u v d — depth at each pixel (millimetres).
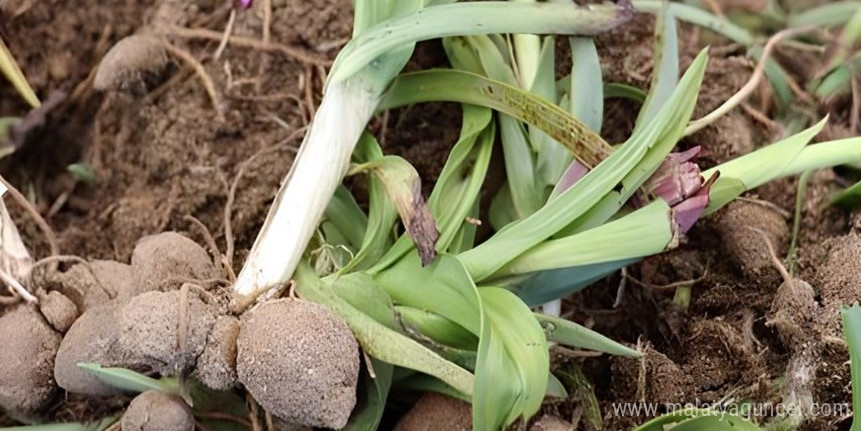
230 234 568
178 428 495
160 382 503
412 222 518
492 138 555
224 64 617
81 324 516
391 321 518
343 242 556
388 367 521
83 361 510
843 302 548
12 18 638
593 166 537
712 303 577
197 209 604
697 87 518
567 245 516
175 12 624
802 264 578
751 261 575
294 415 491
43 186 631
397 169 528
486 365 486
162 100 618
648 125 515
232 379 499
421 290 517
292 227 523
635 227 510
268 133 610
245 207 597
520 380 494
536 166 562
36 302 527
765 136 627
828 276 560
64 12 644
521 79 580
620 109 609
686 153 534
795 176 604
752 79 597
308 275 525
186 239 536
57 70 643
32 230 616
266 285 519
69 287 535
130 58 611
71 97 641
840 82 638
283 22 615
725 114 614
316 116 531
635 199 531
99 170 629
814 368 536
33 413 532
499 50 583
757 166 537
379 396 519
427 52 602
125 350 501
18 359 519
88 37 646
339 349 493
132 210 611
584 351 558
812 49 652
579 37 558
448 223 539
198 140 610
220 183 603
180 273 524
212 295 509
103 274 540
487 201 581
